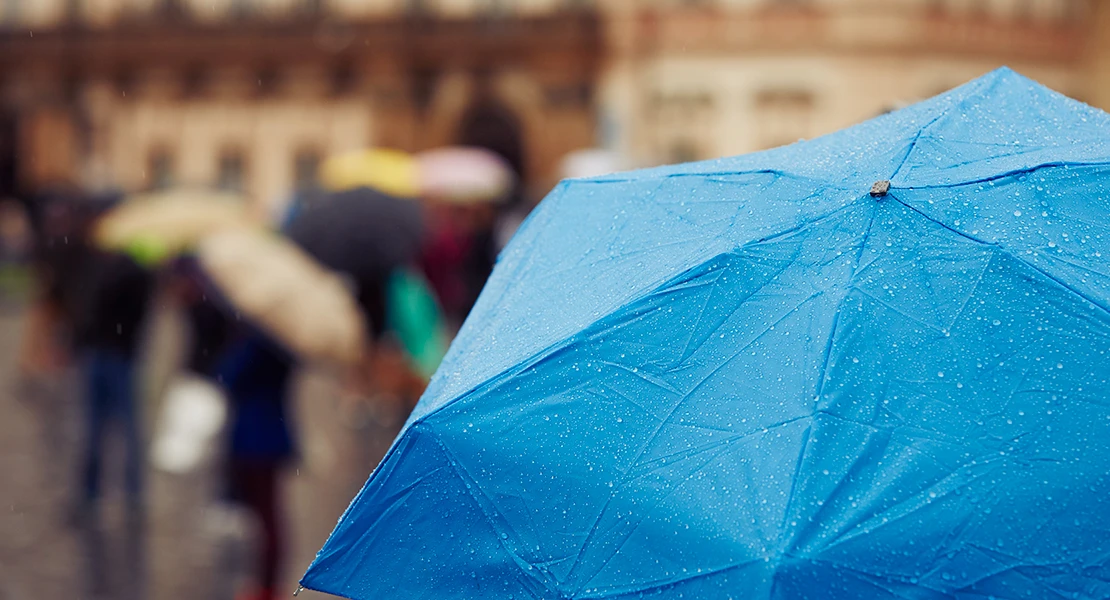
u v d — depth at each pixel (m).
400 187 12.43
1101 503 1.78
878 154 2.21
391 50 38.09
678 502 1.87
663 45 35.00
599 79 36.03
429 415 2.13
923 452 1.80
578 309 2.22
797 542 1.74
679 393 1.98
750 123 34.28
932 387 1.86
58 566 6.36
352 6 38.25
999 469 1.79
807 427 1.83
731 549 1.78
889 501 1.77
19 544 6.72
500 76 37.25
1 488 8.02
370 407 10.21
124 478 7.55
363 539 2.13
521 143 37.50
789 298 1.99
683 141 35.00
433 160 17.11
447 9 37.56
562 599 1.95
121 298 7.22
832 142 2.38
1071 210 2.04
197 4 39.47
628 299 2.11
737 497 1.82
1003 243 1.97
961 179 2.08
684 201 2.34
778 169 2.26
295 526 7.03
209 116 39.72
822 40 33.53
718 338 2.01
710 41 34.53
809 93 33.84
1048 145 2.21
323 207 8.44
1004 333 1.89
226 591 5.99
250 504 5.48
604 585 1.91
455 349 2.52
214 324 6.18
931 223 2.01
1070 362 1.86
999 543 1.76
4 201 37.88
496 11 37.09
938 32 33.19
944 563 1.75
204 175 39.72
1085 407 1.83
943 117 2.28
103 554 6.55
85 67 40.31
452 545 2.08
